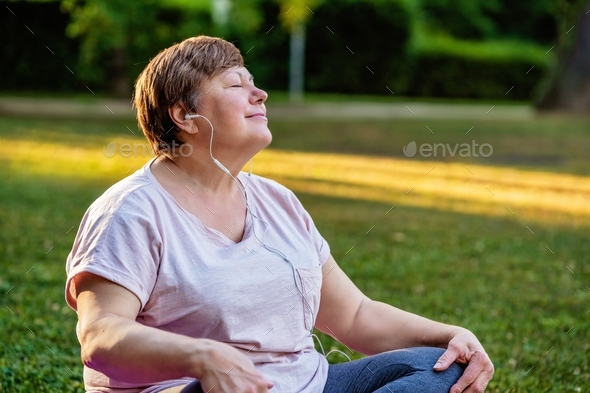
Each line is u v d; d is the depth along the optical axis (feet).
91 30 61.82
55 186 35.53
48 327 16.42
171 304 8.05
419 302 20.03
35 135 52.42
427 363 8.48
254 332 8.27
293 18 88.63
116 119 61.46
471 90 120.06
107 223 7.97
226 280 8.16
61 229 26.66
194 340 7.22
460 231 29.32
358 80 103.76
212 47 8.79
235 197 8.95
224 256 8.34
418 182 40.93
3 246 23.77
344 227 29.17
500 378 14.39
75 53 62.23
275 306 8.41
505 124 65.31
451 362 8.48
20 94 61.72
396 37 103.30
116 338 7.34
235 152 8.76
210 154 8.68
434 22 145.48
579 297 20.94
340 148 53.21
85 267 7.74
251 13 83.51
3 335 15.52
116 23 65.05
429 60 116.67
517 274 23.39
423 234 28.63
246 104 8.75
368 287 21.36
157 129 8.81
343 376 8.86
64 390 13.08
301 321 8.71
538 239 28.22
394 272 23.15
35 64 55.62
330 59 102.58
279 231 9.00
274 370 8.41
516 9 151.53
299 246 8.94
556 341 17.01
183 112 8.63
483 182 41.01
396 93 105.40
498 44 133.90
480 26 146.92
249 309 8.22
